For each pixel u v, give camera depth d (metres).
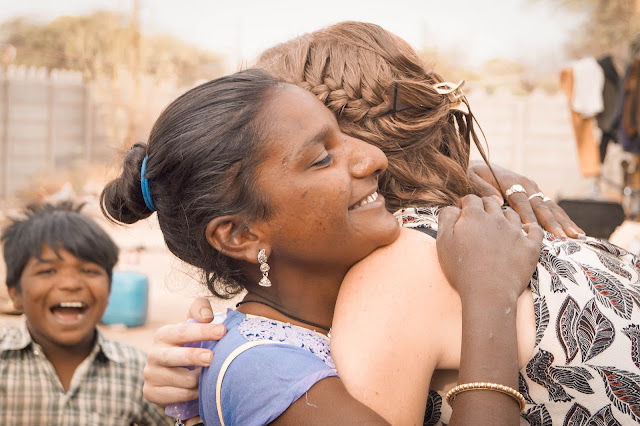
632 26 24.30
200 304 1.77
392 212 1.77
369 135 1.75
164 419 3.39
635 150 8.96
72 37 23.52
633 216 8.84
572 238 1.79
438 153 1.83
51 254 3.25
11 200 13.53
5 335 3.29
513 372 1.40
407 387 1.44
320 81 1.80
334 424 1.36
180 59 29.38
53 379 3.25
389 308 1.47
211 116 1.53
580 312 1.51
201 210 1.54
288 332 1.54
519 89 23.97
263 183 1.50
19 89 16.25
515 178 2.00
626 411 1.50
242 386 1.46
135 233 11.69
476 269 1.47
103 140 17.73
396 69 1.83
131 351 3.43
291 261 1.58
